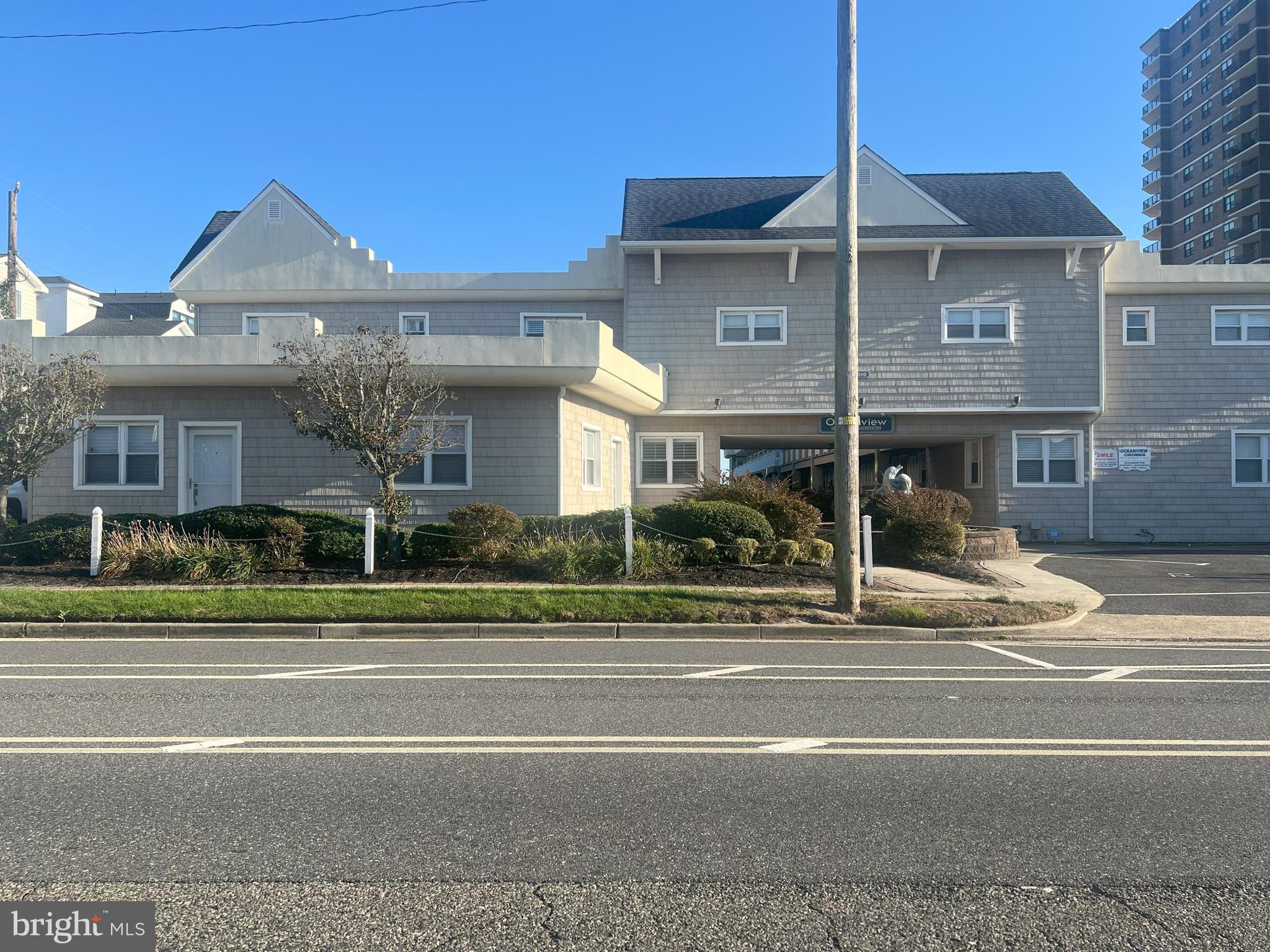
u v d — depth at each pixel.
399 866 3.98
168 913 3.54
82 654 9.45
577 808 4.71
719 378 21.91
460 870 3.94
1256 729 6.37
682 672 8.48
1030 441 22.19
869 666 8.88
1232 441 22.06
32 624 10.86
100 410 17.30
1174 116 74.00
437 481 17.53
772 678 8.21
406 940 3.34
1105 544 21.72
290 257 22.16
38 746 5.81
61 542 14.56
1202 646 10.40
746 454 50.00
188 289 22.05
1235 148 64.75
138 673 8.34
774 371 21.84
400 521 17.08
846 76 11.20
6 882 3.81
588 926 3.46
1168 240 74.12
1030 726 6.44
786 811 4.68
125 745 5.85
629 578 13.66
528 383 17.19
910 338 21.67
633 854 4.12
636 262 22.05
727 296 21.95
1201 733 6.26
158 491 17.28
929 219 21.69
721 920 3.51
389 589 12.27
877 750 5.80
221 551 13.84
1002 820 4.57
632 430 22.42
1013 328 21.55
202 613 11.16
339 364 13.82
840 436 11.50
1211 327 22.23
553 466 17.47
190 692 7.50
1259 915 3.58
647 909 3.60
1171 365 22.22
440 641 10.48
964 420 22.20
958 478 25.14
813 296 21.84
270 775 5.23
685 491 18.39
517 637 10.81
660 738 6.06
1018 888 3.80
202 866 3.97
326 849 4.16
